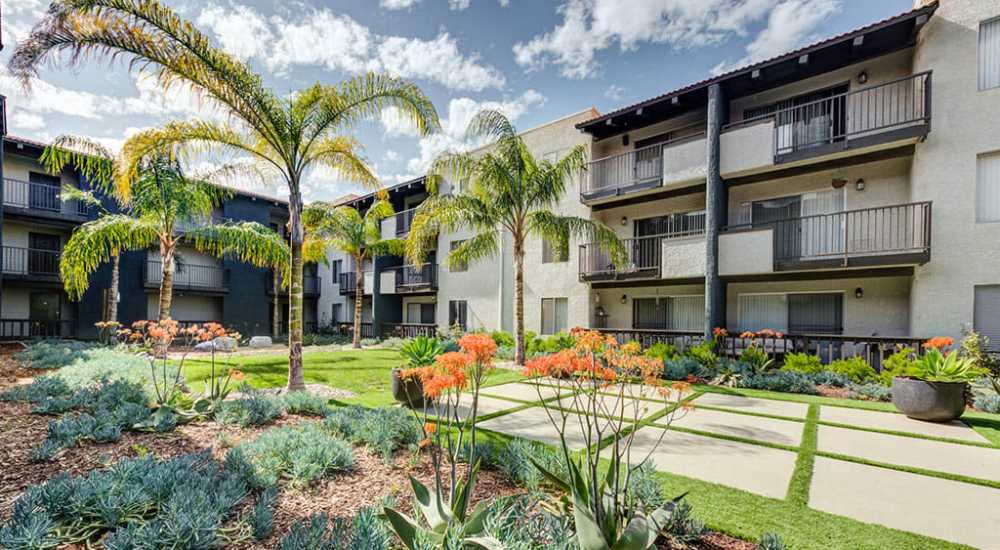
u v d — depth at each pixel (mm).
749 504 3494
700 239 11594
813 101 10562
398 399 7195
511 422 6121
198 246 14102
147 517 2922
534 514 2975
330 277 27562
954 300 8609
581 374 3139
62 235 18938
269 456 3988
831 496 3697
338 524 2664
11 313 17688
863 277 10367
